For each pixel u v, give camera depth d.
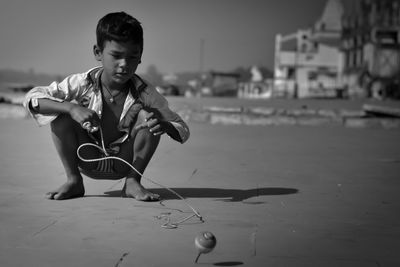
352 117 13.08
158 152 6.65
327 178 4.95
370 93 51.72
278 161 6.04
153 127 3.52
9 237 2.79
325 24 69.88
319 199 3.96
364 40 53.69
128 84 3.69
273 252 2.61
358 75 53.25
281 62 69.44
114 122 3.68
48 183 4.38
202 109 13.11
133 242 2.72
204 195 4.01
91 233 2.88
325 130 10.63
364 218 3.39
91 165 3.76
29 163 5.50
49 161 5.65
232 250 2.62
